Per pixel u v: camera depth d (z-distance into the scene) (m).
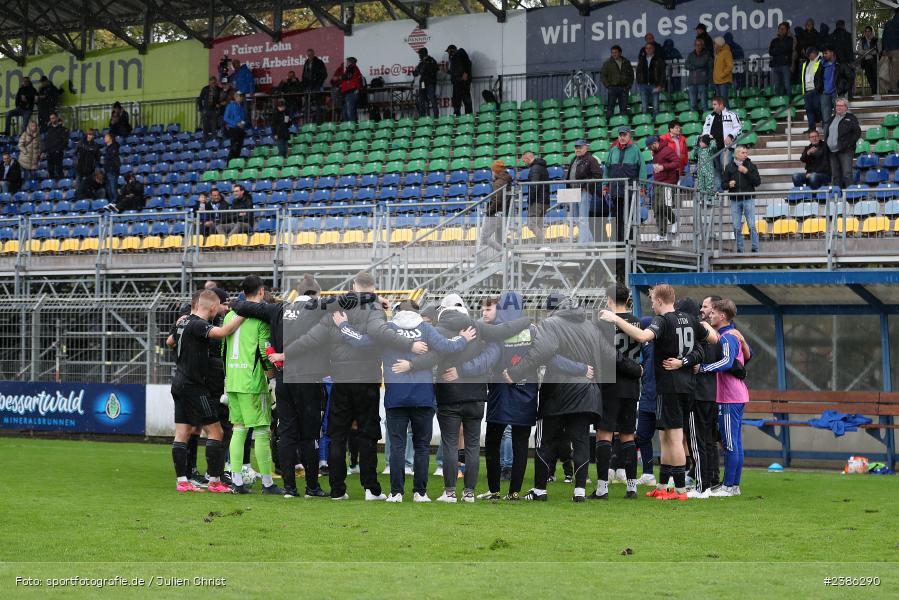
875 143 36.81
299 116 49.97
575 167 27.80
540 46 47.84
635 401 17.39
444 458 16.69
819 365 24.20
